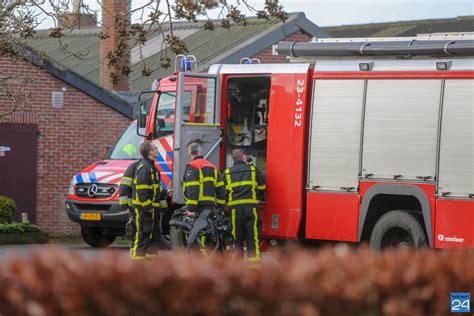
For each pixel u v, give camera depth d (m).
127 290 9.51
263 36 50.56
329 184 26.67
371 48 26.67
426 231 25.58
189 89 29.41
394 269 10.46
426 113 25.67
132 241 26.25
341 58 27.53
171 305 9.62
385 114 26.11
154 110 31.30
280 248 24.91
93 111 45.31
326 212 26.69
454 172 25.23
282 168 27.36
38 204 44.53
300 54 27.91
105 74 51.03
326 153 26.80
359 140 26.36
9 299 9.48
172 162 29.94
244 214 26.30
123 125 45.88
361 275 10.20
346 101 26.62
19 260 10.05
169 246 30.38
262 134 29.16
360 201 26.22
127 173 26.47
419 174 25.62
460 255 11.17
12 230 39.06
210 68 29.31
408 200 26.42
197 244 26.72
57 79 44.69
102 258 10.20
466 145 25.16
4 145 44.00
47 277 9.56
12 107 41.28
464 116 25.23
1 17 32.09
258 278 9.85
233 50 49.53
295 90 27.39
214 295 9.68
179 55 30.98
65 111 44.88
